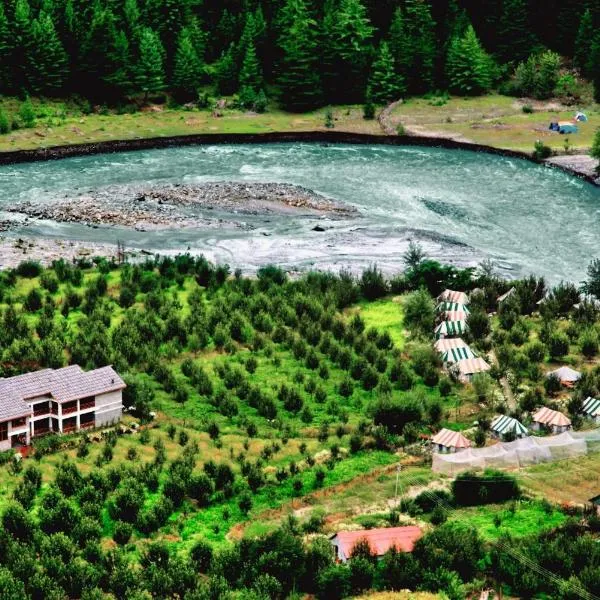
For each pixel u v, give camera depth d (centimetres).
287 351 11900
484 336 12206
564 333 12194
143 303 12962
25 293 13125
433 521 8500
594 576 7388
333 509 8762
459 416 10425
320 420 10400
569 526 8262
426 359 11438
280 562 7650
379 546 7931
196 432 10056
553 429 10056
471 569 7756
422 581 7581
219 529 8488
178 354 11631
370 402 10644
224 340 11894
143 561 7862
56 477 8906
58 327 11962
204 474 8975
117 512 8494
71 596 7519
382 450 9781
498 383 11088
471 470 9262
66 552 7850
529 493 8881
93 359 11131
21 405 9675
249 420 10300
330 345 11812
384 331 12400
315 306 12694
